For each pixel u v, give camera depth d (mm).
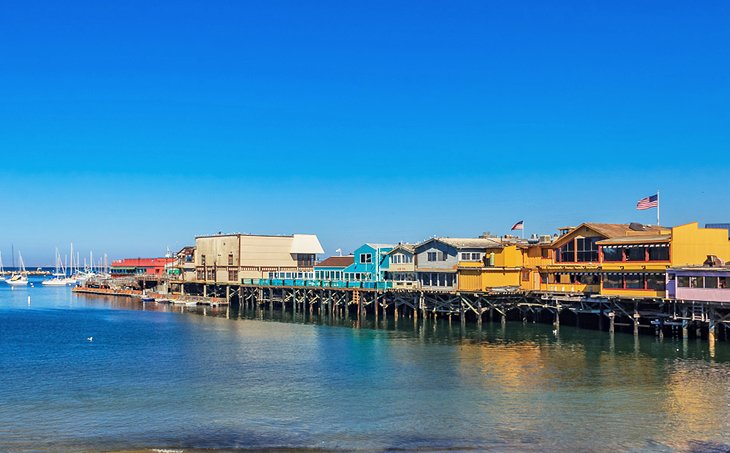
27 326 79062
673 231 60594
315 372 47031
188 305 114562
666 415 35031
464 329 69625
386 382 43500
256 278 111750
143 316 93062
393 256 89812
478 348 56156
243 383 43812
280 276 112750
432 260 84625
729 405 36781
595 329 66188
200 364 50594
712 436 31656
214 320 85625
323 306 92875
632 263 63781
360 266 96188
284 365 49781
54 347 60188
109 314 97000
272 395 40438
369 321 81188
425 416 35469
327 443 31203
